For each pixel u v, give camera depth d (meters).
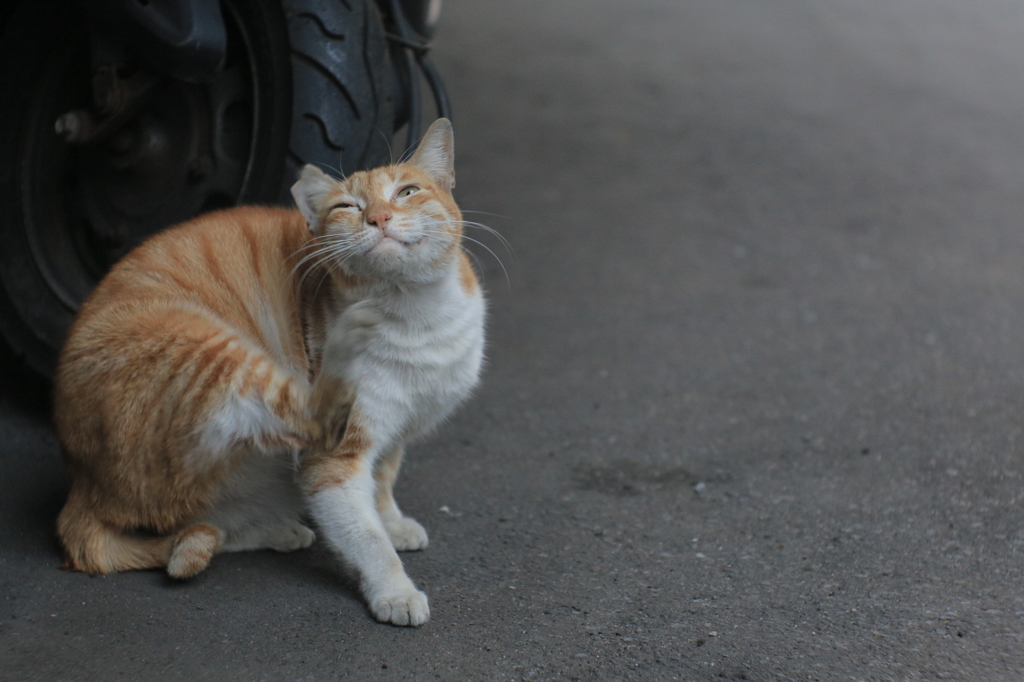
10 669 2.62
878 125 10.12
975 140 9.77
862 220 7.70
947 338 5.58
